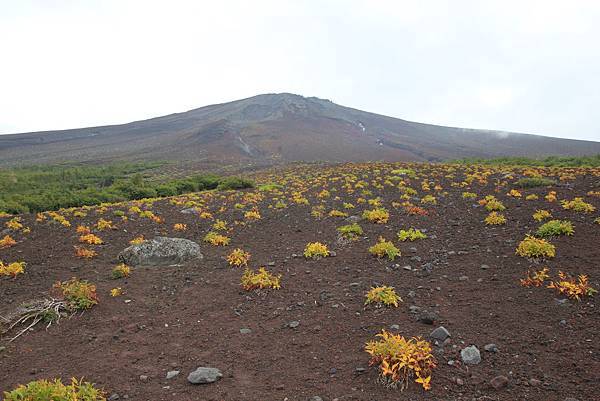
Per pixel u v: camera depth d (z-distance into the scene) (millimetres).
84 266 11336
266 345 6719
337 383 5441
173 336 7227
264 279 9266
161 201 24125
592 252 9008
